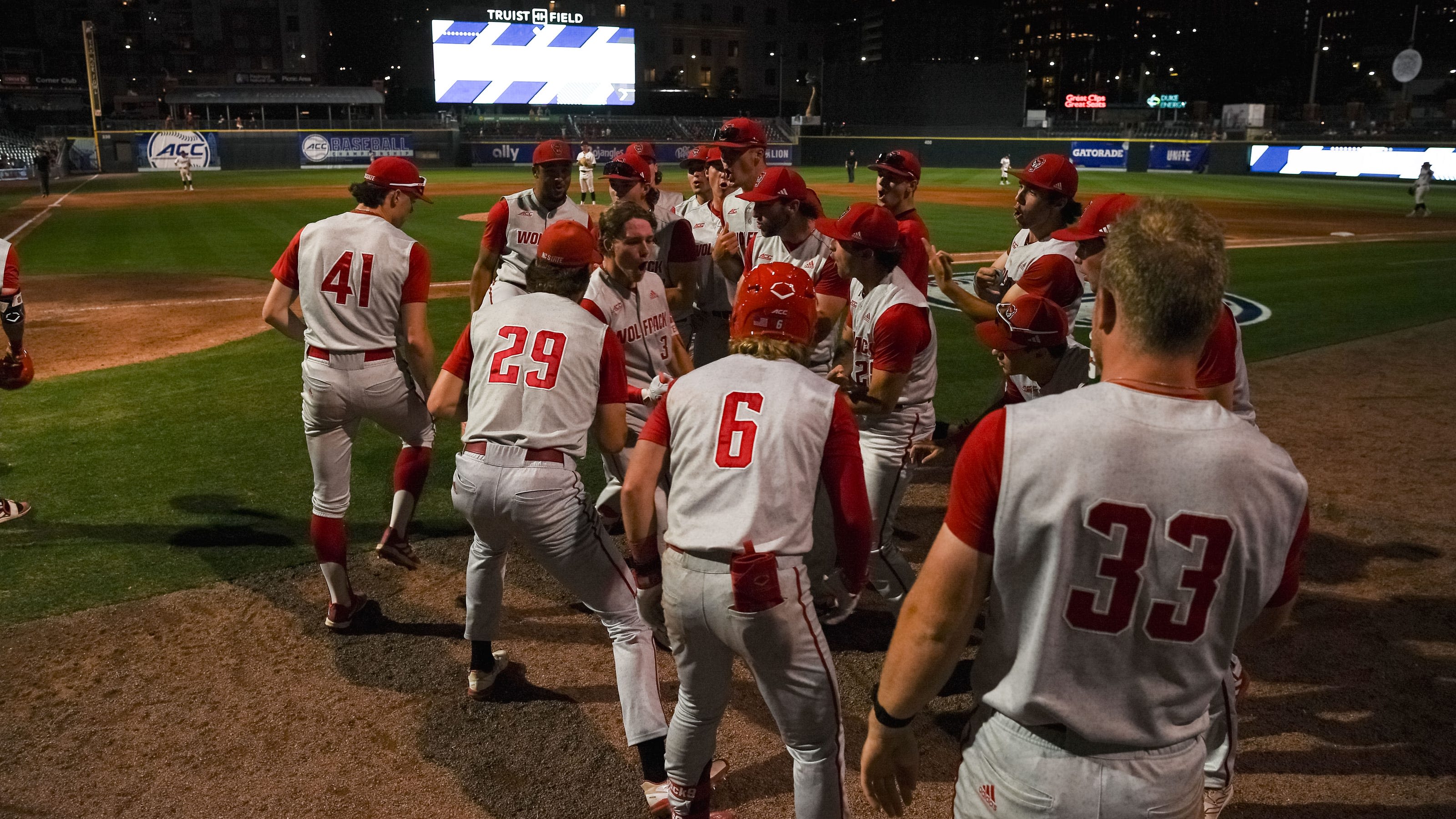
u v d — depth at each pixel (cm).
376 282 415
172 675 397
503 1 8225
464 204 2752
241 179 4016
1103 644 167
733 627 255
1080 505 161
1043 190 457
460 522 563
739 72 9262
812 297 284
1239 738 363
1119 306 169
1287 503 166
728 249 547
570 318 346
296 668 405
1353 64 10325
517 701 384
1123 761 173
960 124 5803
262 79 8469
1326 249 1905
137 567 491
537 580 496
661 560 312
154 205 2747
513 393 335
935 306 1224
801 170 5344
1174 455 160
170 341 1027
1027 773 178
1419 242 2033
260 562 500
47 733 357
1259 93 10894
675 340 477
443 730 364
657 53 8894
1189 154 4916
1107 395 166
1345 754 353
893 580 420
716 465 260
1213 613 166
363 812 317
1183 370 167
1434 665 414
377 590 476
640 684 330
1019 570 168
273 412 763
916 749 200
